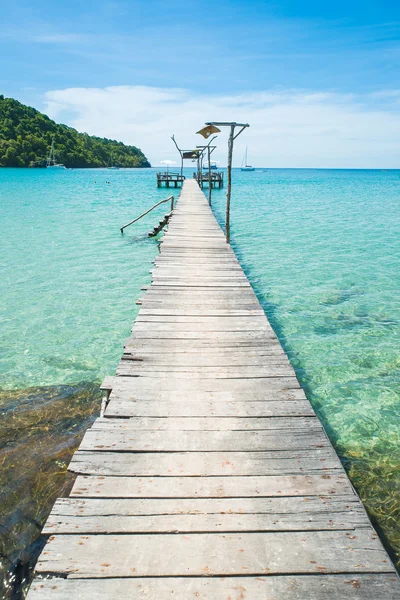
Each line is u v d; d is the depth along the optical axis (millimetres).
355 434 4758
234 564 2270
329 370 6172
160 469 3000
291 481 2912
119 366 4535
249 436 3416
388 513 3533
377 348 6879
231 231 17906
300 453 3221
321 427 3559
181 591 2119
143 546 2357
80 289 9680
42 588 2113
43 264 11828
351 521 2572
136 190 41625
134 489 2795
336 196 40562
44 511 3369
